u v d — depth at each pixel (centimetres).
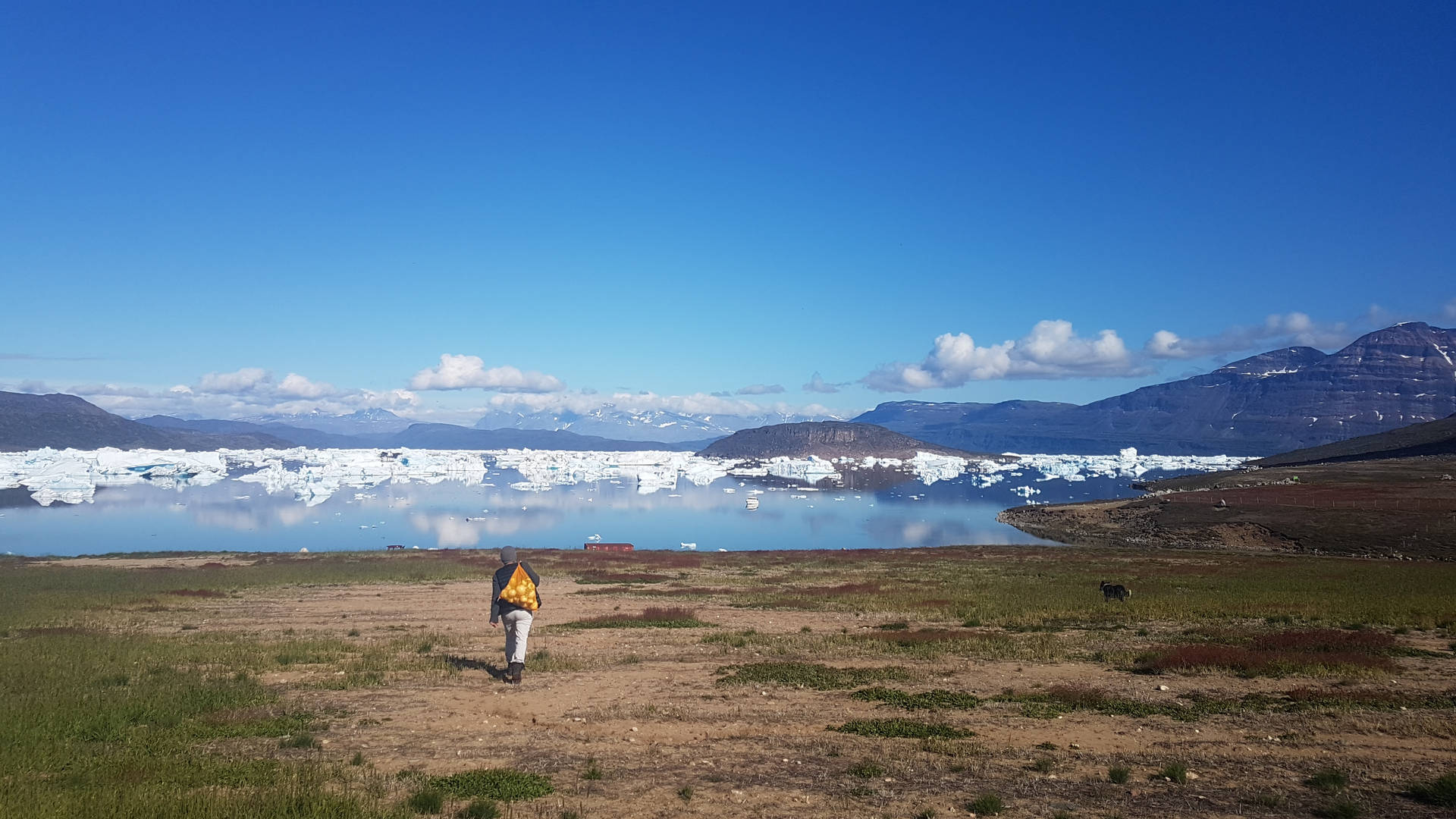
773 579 4397
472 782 1023
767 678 1702
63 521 12312
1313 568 5062
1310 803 974
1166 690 1609
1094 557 6247
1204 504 10844
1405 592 3488
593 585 4044
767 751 1201
